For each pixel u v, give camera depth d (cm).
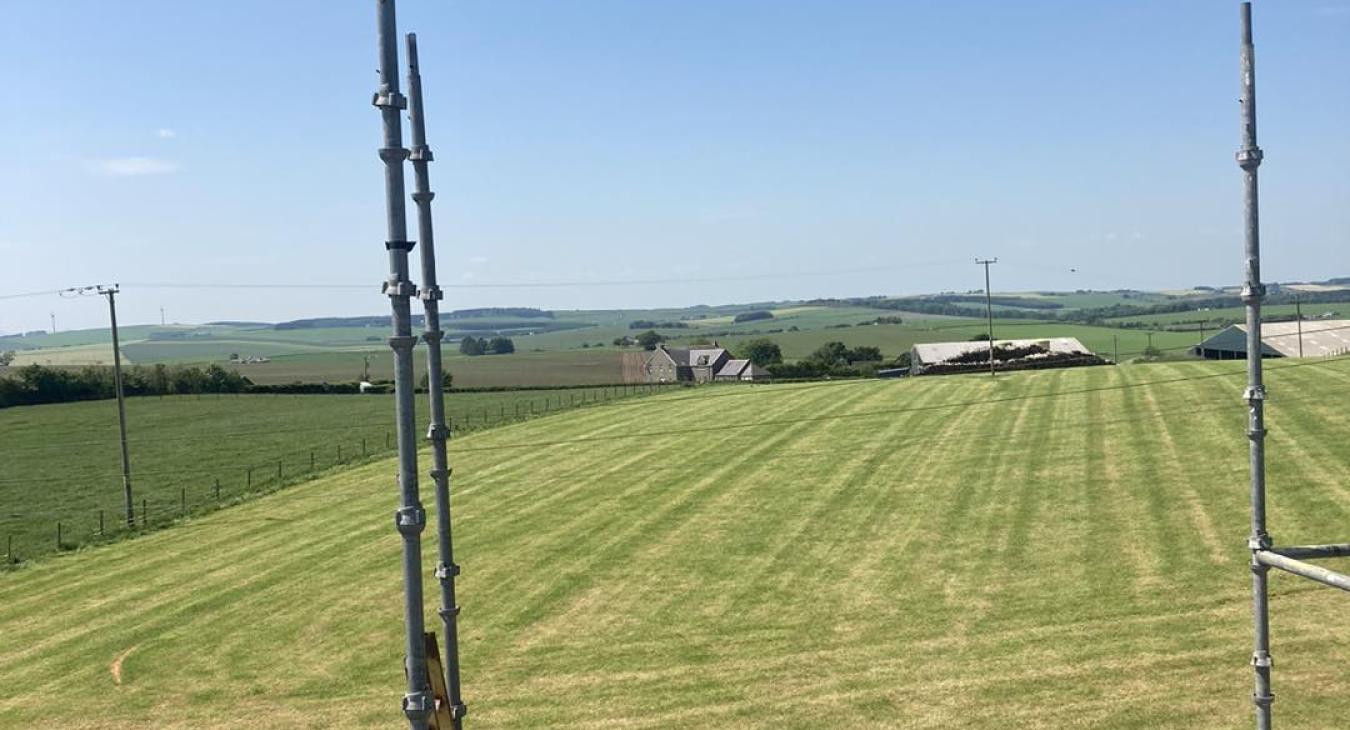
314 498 4747
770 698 2128
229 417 8400
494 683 2322
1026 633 2389
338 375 15062
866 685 2158
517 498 4431
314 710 2234
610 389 9675
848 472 4425
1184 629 2305
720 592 2908
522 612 2841
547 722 2080
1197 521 3173
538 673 2369
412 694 1021
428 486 4853
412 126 1274
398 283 999
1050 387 6512
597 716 2095
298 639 2739
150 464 6166
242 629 2855
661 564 3238
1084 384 6475
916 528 3434
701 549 3381
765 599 2812
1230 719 1839
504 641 2609
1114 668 2127
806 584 2920
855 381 8394
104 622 3006
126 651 2727
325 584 3259
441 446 1323
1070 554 2988
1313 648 2112
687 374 12788
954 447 4766
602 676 2325
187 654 2673
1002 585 2766
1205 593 2530
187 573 3525
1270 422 4456
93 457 6525
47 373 9856
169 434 7488
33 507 4966
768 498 4059
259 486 5159
